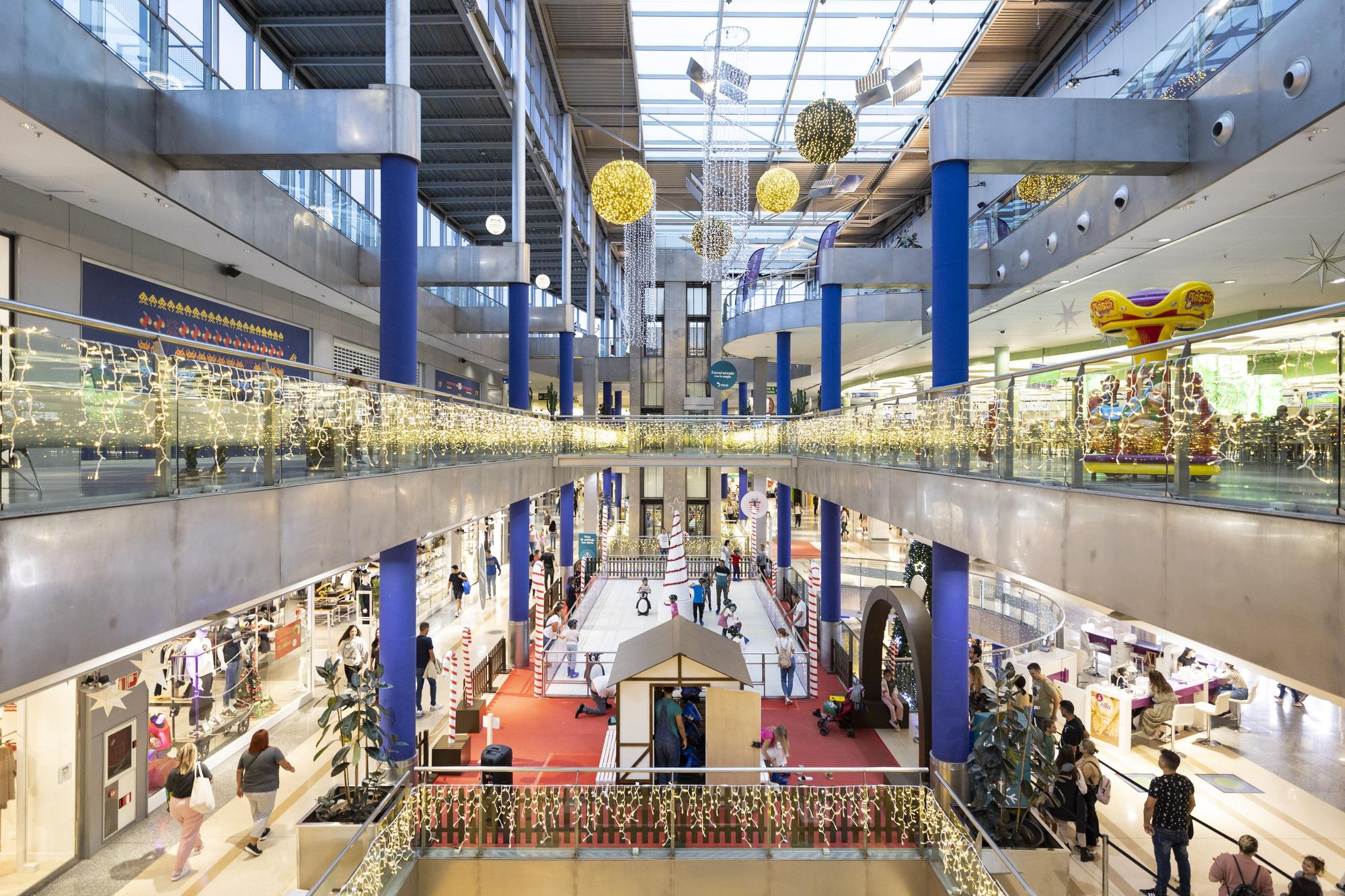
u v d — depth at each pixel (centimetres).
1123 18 1695
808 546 3778
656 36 2009
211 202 1118
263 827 906
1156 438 522
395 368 1016
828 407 1836
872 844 951
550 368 3856
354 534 766
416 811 941
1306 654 381
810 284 2706
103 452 453
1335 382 383
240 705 1232
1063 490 618
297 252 1433
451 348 2647
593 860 923
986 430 800
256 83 1516
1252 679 1480
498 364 3356
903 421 1090
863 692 1421
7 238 943
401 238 1018
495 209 2662
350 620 1956
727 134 2289
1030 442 703
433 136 2036
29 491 404
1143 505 514
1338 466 381
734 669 1116
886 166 2658
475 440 1240
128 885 810
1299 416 404
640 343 3419
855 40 1978
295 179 1495
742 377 4128
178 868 825
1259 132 911
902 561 3091
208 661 1144
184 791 827
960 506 840
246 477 602
